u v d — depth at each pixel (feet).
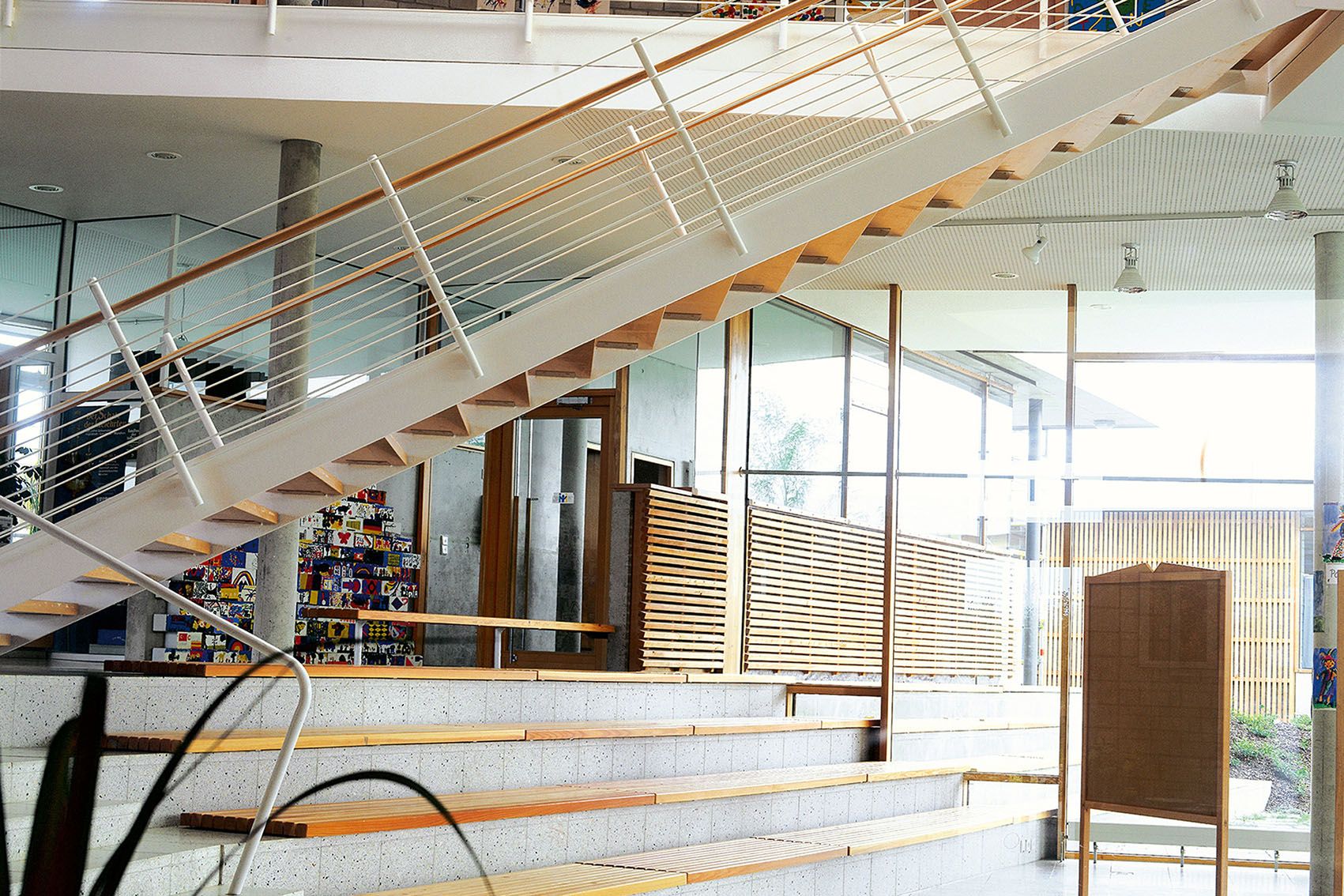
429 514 34.09
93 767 7.20
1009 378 25.57
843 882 21.08
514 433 31.01
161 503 16.78
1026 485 25.07
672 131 17.33
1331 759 21.56
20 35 21.74
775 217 17.39
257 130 23.27
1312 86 18.34
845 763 26.37
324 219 16.62
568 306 17.19
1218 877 19.86
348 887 14.92
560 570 30.01
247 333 30.07
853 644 27.96
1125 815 22.41
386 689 19.15
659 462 30.17
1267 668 22.12
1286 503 22.62
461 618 24.17
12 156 25.12
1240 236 23.66
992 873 24.17
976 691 25.26
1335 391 22.68
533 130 16.99
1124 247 24.32
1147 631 21.67
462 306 33.65
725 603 30.40
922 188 17.46
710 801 20.92
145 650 27.02
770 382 30.81
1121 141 20.52
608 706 23.82
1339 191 22.41
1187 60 17.46
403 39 21.77
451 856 16.42
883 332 27.86
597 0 23.94
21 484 27.94
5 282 29.12
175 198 27.84
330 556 30.73
